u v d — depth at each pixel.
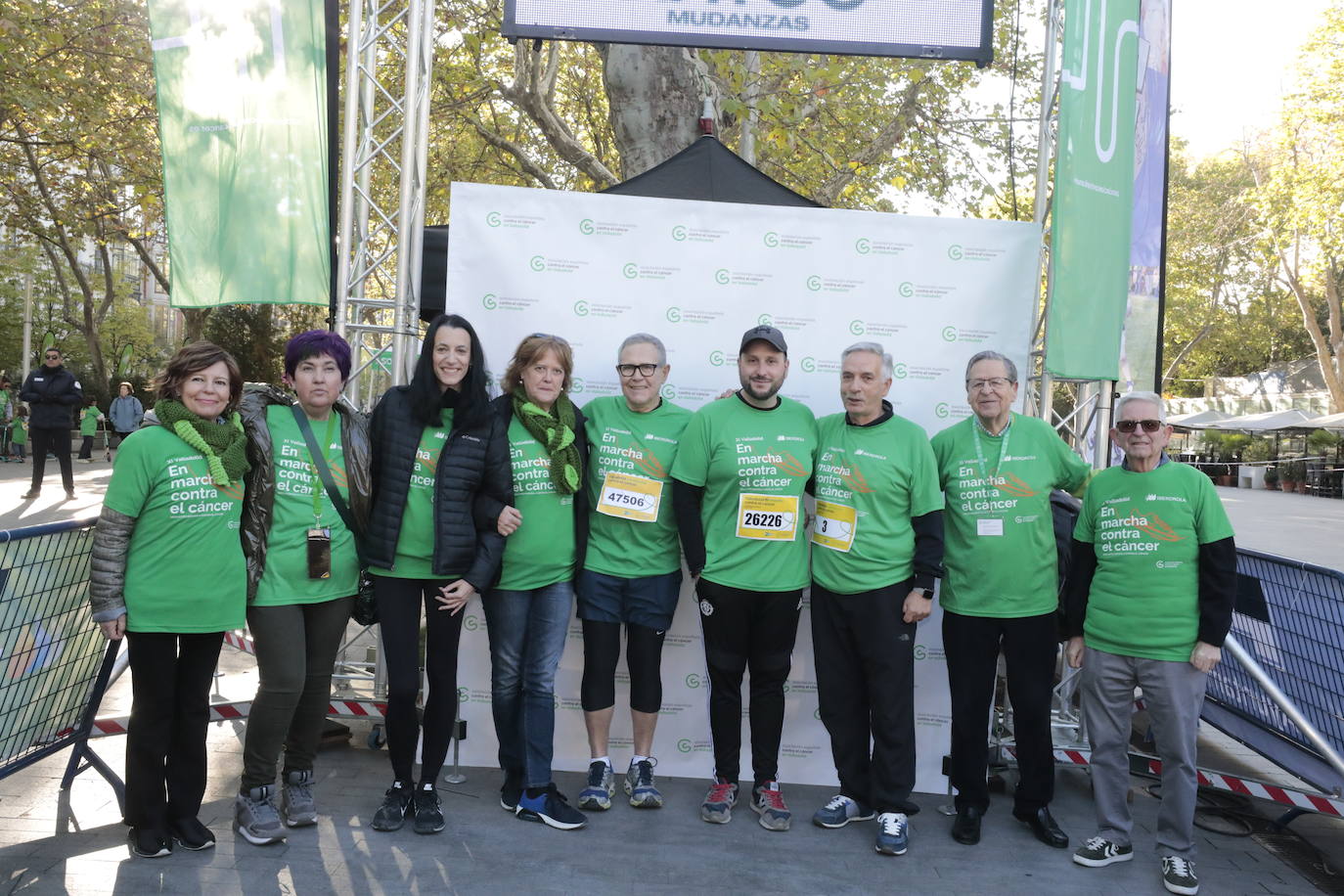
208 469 3.04
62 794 3.67
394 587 3.47
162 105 4.34
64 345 33.94
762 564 3.60
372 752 4.34
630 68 7.48
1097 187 4.43
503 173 14.10
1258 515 19.23
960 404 4.28
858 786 3.70
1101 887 3.28
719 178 4.61
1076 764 4.17
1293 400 40.75
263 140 4.34
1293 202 25.05
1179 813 3.27
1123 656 3.36
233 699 4.51
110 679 3.58
